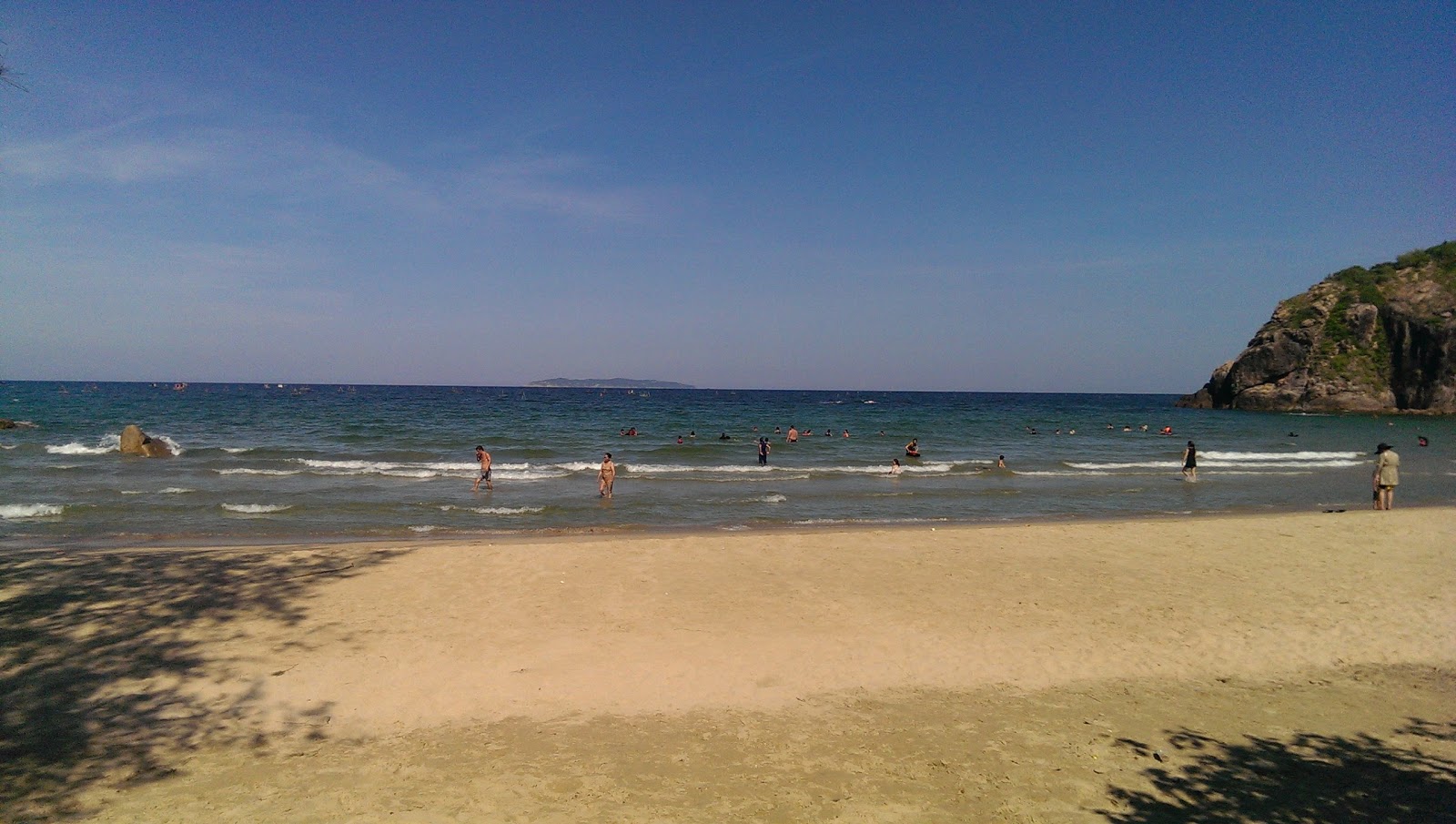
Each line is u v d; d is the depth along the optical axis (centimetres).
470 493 2230
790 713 713
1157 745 655
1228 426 6300
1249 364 9256
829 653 859
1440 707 741
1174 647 894
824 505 2106
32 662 789
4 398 8462
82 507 1844
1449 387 7606
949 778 594
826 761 619
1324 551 1380
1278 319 9194
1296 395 8594
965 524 1836
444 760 613
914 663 837
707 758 623
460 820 523
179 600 1005
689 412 7856
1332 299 8825
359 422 5462
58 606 968
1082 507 2141
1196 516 2002
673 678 784
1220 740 665
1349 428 6081
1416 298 8212
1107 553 1359
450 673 786
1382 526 1612
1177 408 10519
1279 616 1005
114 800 545
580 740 652
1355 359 8312
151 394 10831
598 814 534
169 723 669
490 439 4072
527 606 1005
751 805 548
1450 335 7619
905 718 704
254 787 567
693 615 977
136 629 890
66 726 658
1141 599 1075
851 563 1268
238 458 3027
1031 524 1792
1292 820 538
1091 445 4391
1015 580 1170
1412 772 610
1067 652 875
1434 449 4225
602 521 1831
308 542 1531
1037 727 689
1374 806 559
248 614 955
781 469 2878
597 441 4053
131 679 753
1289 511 2100
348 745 639
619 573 1184
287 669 785
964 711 722
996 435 5116
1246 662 855
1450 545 1427
